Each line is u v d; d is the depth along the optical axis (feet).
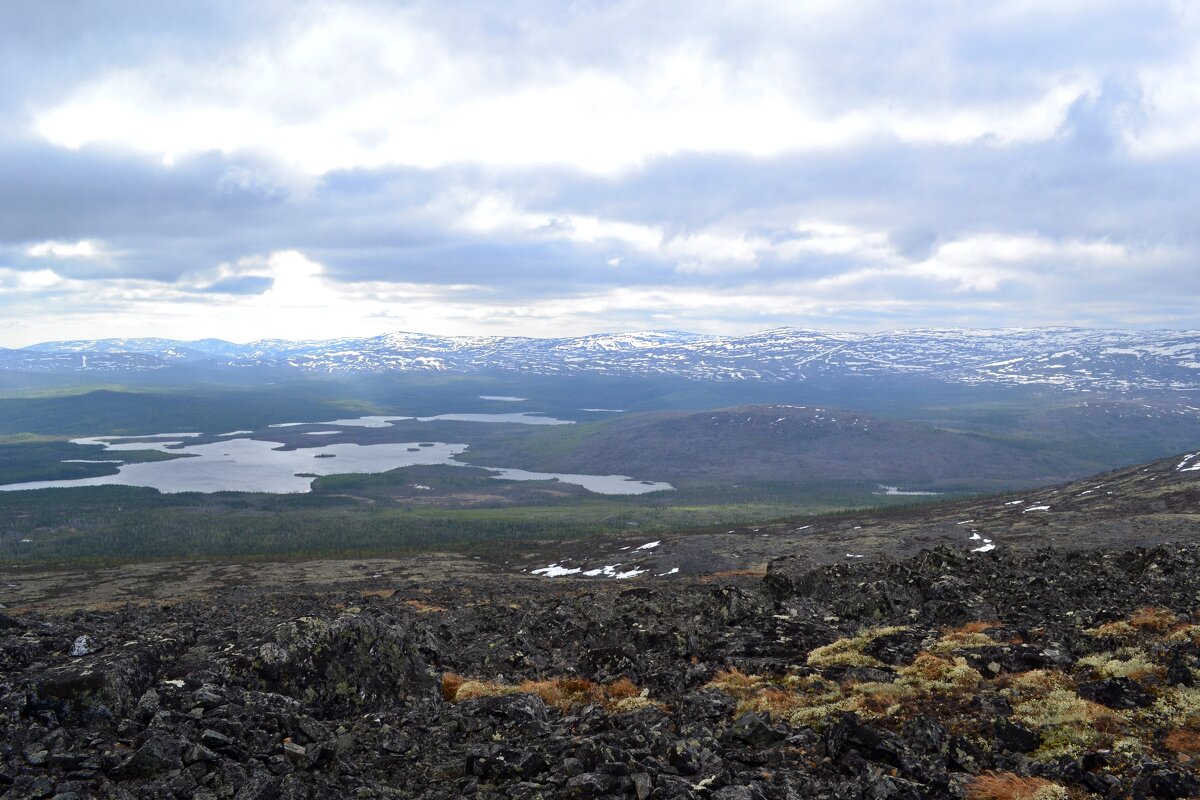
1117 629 88.22
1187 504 433.07
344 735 58.65
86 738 52.60
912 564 166.50
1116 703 65.05
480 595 224.12
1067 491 604.90
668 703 75.82
